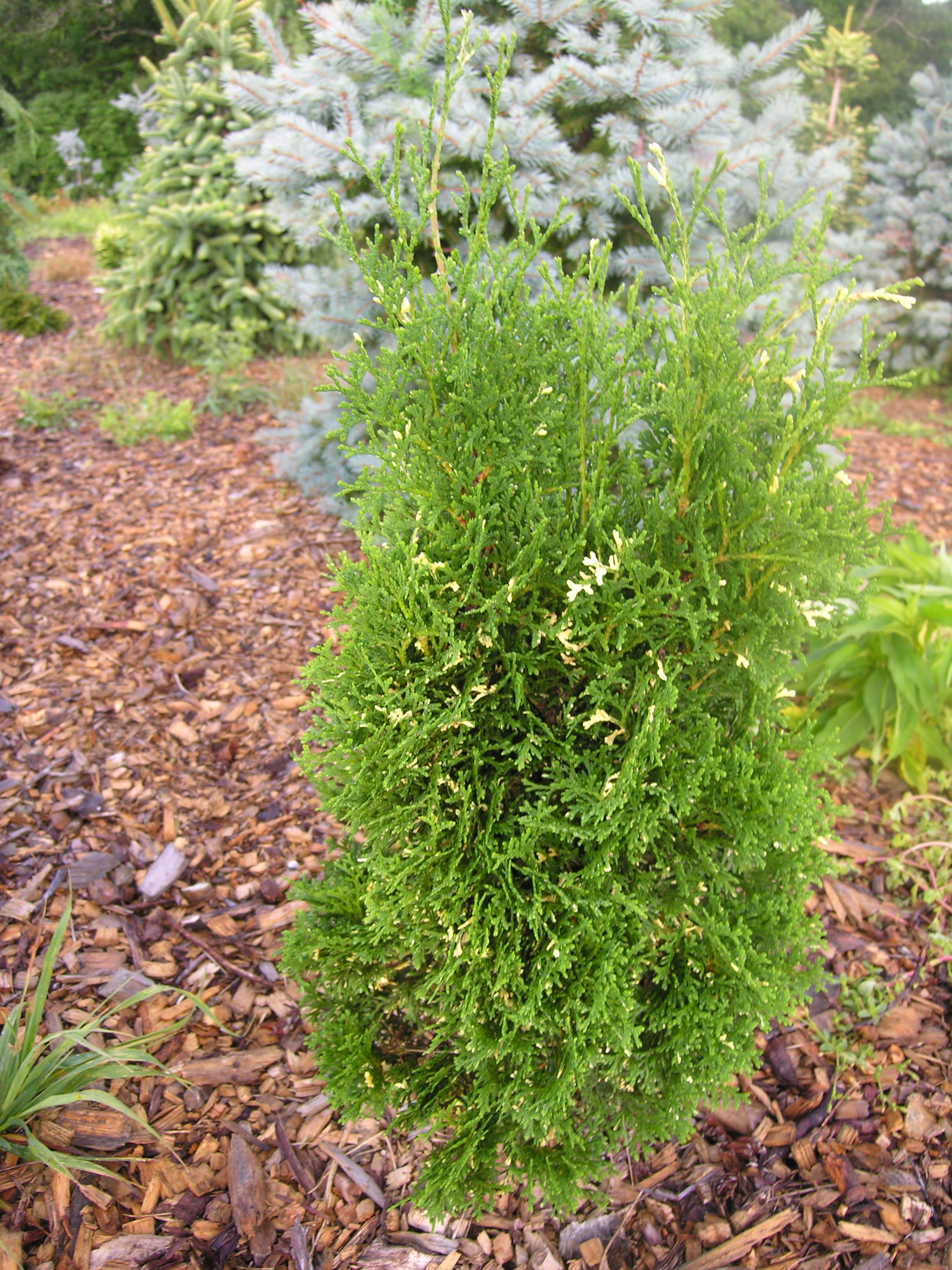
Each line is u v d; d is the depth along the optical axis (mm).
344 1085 1867
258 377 7105
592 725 1764
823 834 1859
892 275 7430
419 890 1665
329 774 1771
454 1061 1932
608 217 3812
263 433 5164
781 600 1732
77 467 5598
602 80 3602
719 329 1653
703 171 3846
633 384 1822
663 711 1610
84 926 2639
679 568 1753
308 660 3918
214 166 6930
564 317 1744
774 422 1778
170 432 6074
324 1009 2051
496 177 1681
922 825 3102
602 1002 1607
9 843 2896
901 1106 2266
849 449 6367
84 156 15977
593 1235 1996
